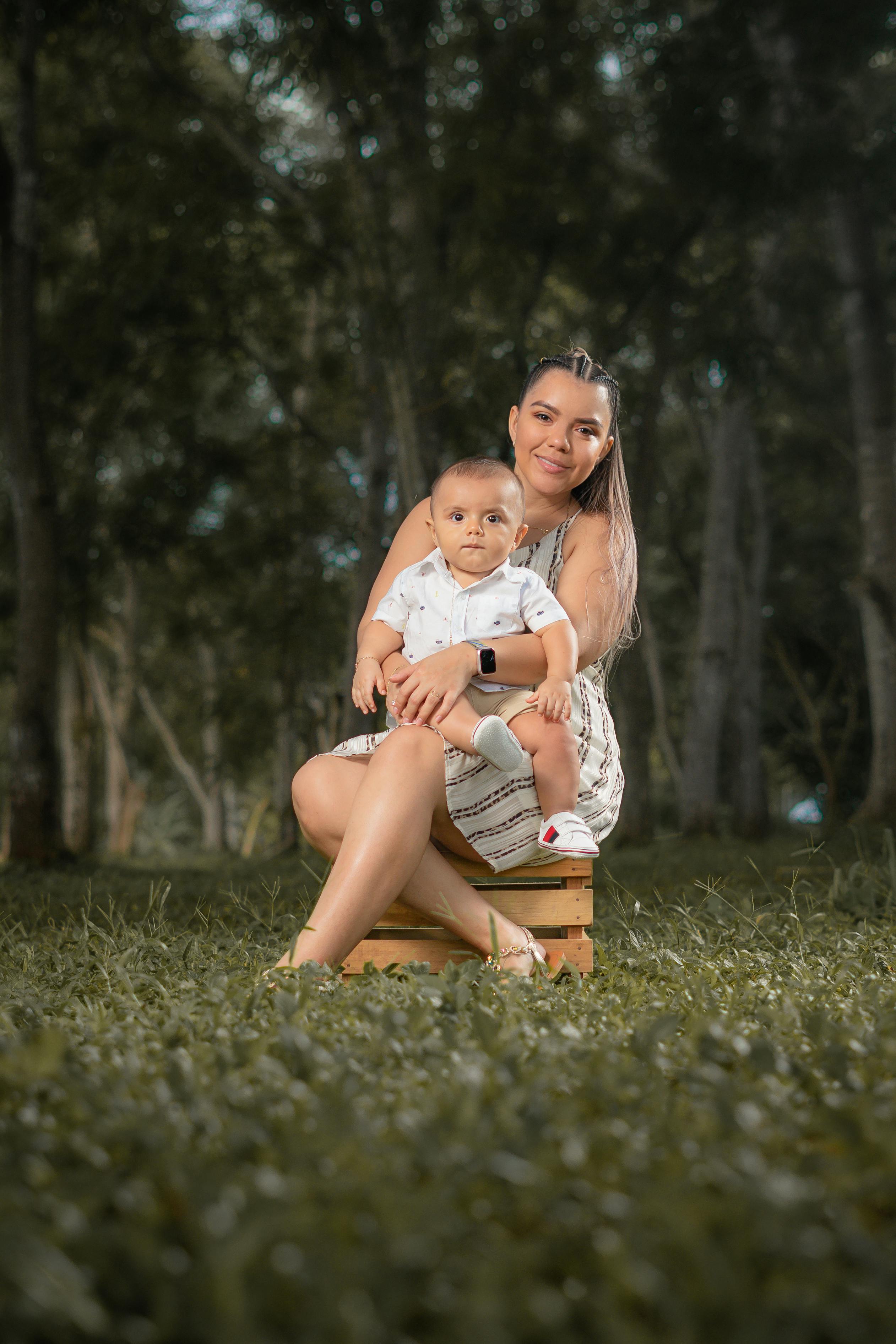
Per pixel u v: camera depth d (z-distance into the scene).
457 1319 0.88
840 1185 1.15
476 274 12.93
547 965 2.74
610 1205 1.05
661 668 24.62
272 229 14.31
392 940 3.01
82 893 6.66
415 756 2.82
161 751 32.12
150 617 25.56
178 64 14.06
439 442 12.12
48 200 14.43
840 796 27.30
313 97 13.02
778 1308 0.90
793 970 2.71
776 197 13.38
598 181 14.16
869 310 14.90
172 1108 1.41
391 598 3.21
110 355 15.10
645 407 14.98
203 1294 0.89
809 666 26.59
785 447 21.92
